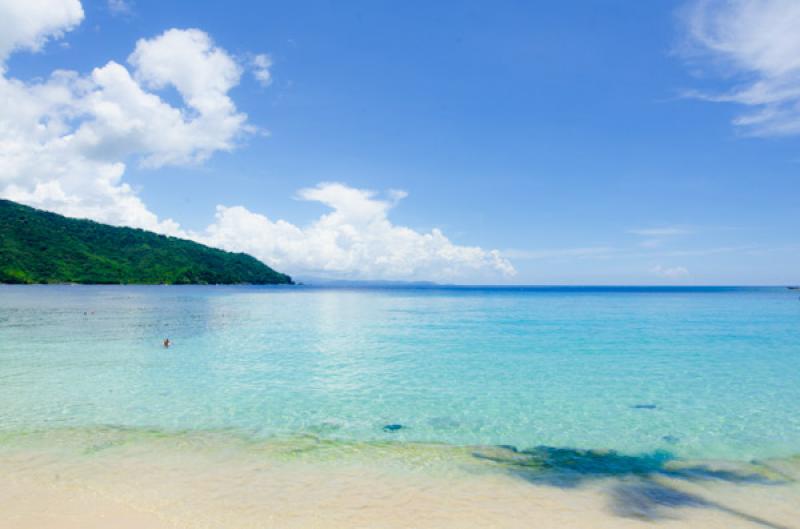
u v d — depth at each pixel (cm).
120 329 3238
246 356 2211
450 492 822
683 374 1831
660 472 924
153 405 1361
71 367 1905
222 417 1256
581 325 3775
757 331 3291
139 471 889
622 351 2397
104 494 788
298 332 3228
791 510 767
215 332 3172
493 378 1753
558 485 859
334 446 1051
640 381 1716
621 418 1280
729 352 2362
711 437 1134
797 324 3784
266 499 782
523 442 1095
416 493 816
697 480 888
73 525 682
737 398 1485
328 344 2625
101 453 982
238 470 903
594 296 11062
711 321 4088
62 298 7006
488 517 734
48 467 902
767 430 1184
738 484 870
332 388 1587
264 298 8838
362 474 895
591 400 1458
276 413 1300
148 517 712
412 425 1209
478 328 3531
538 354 2291
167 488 816
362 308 6106
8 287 10500
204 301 7106
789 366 1998
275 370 1889
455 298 9781
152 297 7944
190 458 962
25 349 2347
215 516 720
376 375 1798
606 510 762
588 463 969
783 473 923
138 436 1095
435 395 1509
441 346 2580
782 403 1428
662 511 761
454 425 1212
